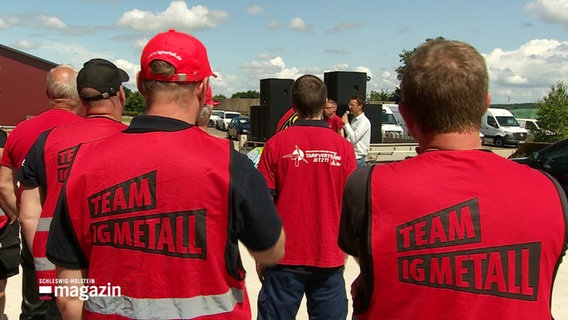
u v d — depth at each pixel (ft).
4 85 82.74
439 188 4.07
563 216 3.95
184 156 4.54
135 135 4.73
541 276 3.90
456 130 4.21
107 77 7.48
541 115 73.00
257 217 4.68
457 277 3.92
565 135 69.72
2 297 10.71
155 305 4.48
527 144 36.17
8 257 10.46
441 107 4.13
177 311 4.48
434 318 3.97
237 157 4.73
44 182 6.95
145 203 4.50
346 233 4.54
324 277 8.79
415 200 4.08
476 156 4.18
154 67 4.69
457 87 4.06
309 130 8.86
